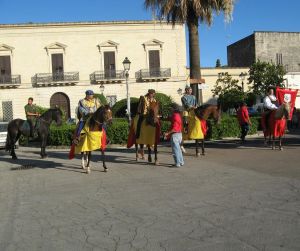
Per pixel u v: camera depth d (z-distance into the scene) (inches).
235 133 806.5
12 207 324.5
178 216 274.4
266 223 249.4
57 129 813.2
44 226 269.3
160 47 2001.7
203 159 530.0
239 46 2632.9
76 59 1957.4
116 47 1977.1
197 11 864.9
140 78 1977.1
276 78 1809.8
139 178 419.8
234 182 376.2
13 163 585.9
